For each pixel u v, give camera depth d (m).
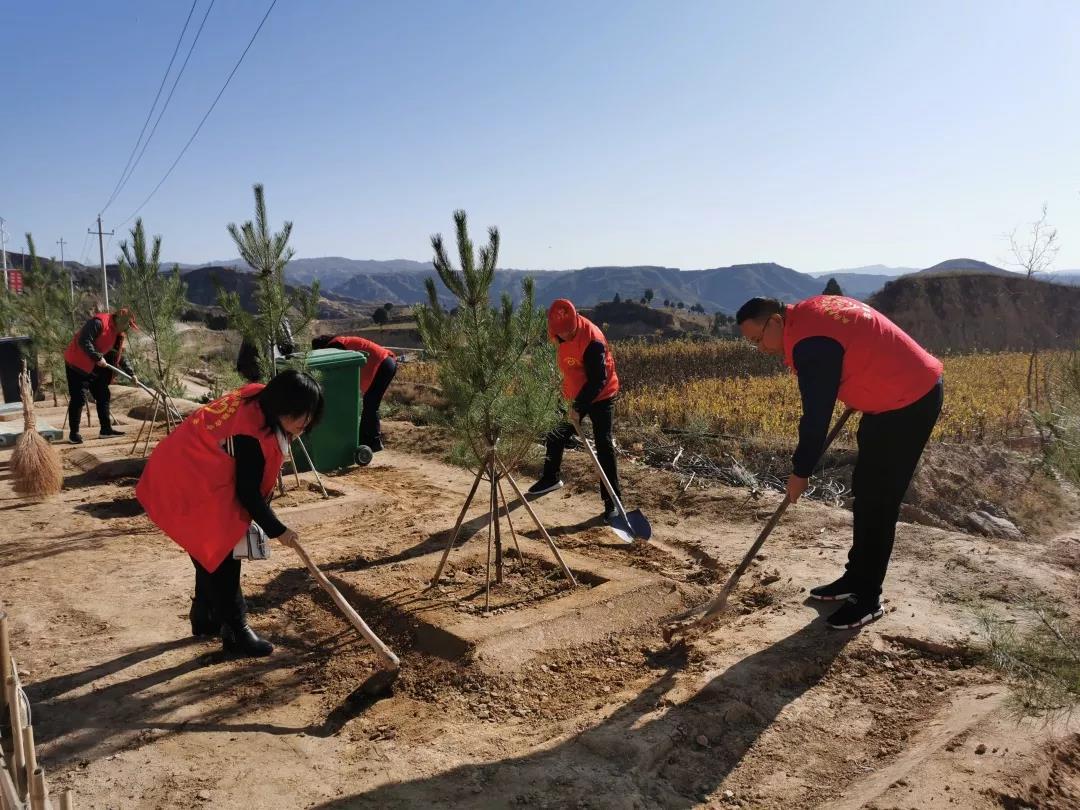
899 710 3.62
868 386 4.11
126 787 3.03
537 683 3.97
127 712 3.65
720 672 3.85
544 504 7.39
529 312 5.06
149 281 8.89
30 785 2.16
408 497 7.64
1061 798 2.87
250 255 7.47
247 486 3.78
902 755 3.20
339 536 6.36
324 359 8.41
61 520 6.84
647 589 4.89
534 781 2.99
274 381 3.86
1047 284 57.38
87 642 4.41
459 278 4.94
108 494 7.73
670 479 7.96
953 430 12.91
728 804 2.92
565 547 6.13
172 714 3.65
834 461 9.78
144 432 10.75
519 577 5.28
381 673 4.07
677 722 3.40
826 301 4.26
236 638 4.28
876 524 4.31
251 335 7.59
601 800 2.87
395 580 5.16
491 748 3.33
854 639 4.23
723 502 7.15
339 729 3.55
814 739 3.36
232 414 3.87
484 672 3.95
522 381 5.16
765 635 4.30
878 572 4.38
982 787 2.82
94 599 5.04
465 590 5.02
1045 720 3.25
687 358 22.53
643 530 5.99
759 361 22.44
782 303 4.40
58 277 15.45
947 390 17.16
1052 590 4.83
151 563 5.74
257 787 3.03
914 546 5.70
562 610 4.52
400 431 10.82
